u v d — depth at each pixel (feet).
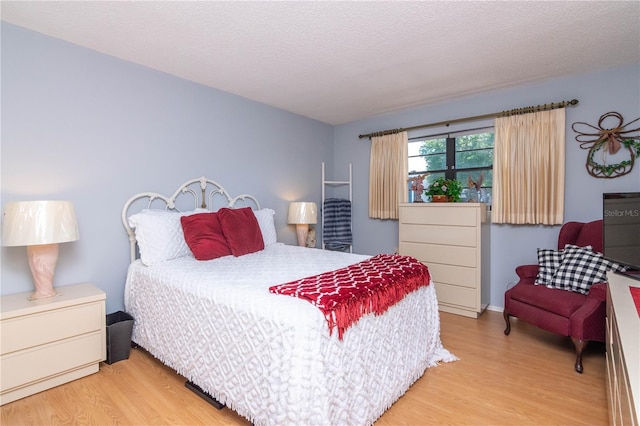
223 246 8.94
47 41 7.39
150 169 9.26
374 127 14.58
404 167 13.34
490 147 11.73
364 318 5.50
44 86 7.37
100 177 8.29
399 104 12.67
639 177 8.92
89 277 8.14
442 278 11.15
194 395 6.24
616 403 3.96
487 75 9.77
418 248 11.65
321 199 15.28
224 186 11.19
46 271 6.76
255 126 12.23
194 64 8.99
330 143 15.83
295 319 4.58
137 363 7.50
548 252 9.19
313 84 10.52
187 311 6.36
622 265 7.09
